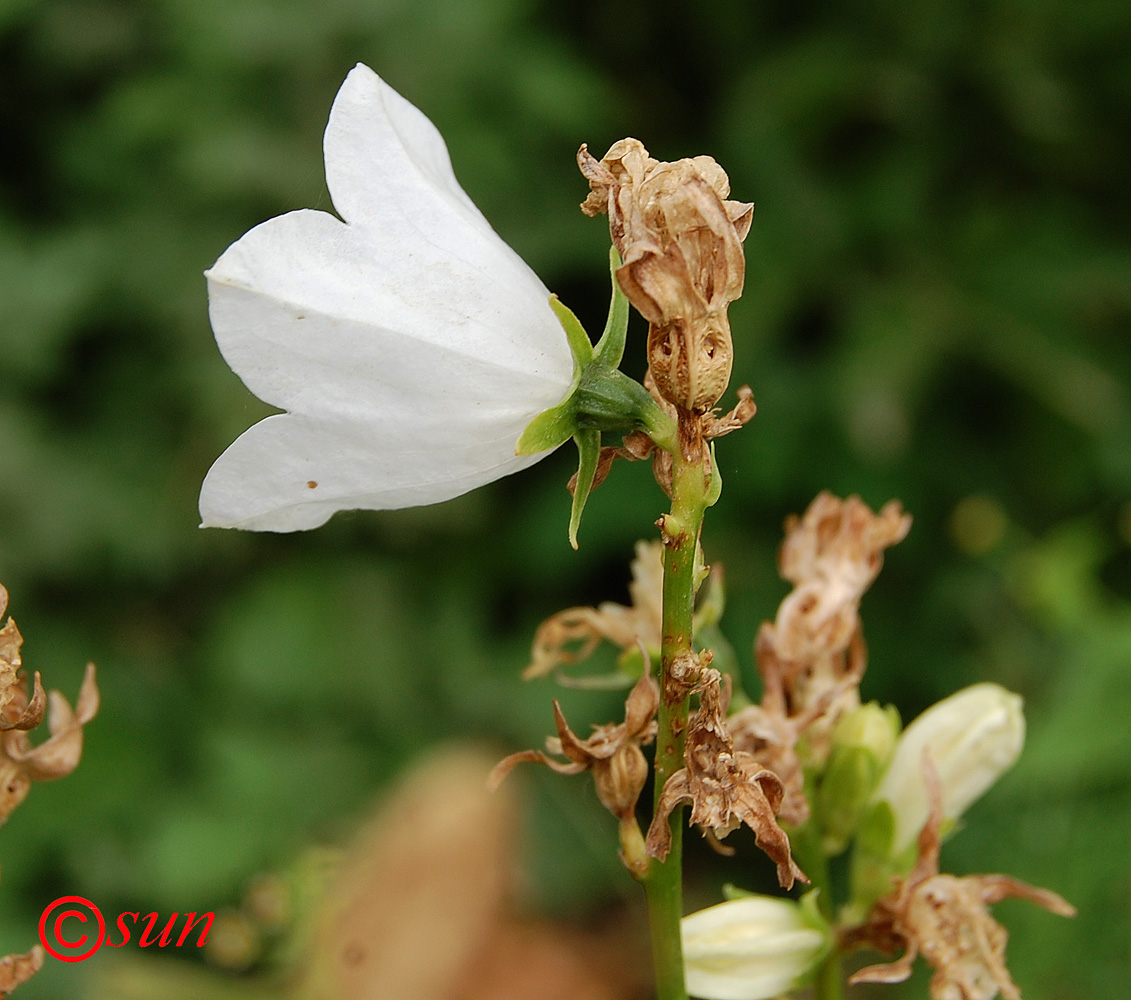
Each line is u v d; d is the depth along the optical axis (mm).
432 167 398
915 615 966
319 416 389
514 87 925
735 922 423
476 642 955
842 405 889
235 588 998
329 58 919
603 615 433
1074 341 970
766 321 929
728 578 913
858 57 973
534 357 392
